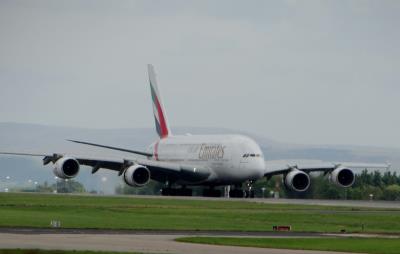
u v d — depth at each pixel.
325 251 117.25
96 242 120.19
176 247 116.44
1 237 123.88
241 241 126.88
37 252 103.81
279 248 119.50
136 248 113.56
